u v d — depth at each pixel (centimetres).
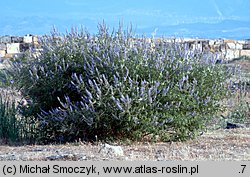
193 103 1040
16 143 1082
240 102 1526
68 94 1084
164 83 1030
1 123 1130
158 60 1045
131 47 1077
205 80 1084
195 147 986
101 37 1117
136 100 986
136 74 1027
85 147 973
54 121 1055
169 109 1020
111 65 1027
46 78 1097
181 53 1089
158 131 1023
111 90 983
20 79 1139
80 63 1081
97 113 998
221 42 3822
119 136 1045
